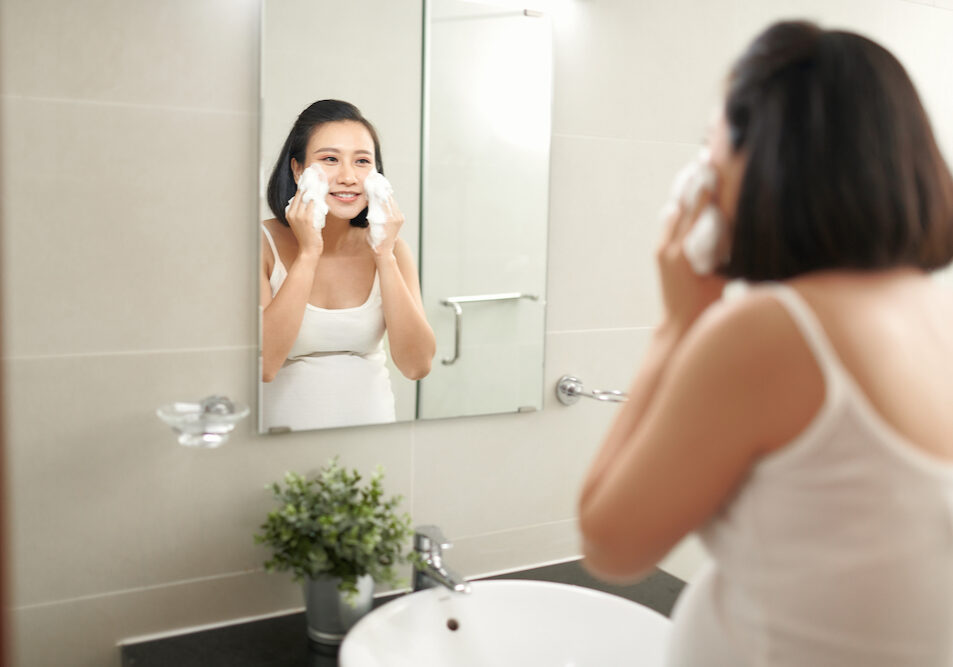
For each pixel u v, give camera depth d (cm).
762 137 74
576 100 159
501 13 149
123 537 133
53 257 124
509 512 163
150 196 128
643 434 74
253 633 140
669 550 76
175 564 138
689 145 172
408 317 148
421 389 151
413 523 154
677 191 84
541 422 164
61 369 126
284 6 132
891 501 68
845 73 73
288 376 140
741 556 76
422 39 143
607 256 167
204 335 134
